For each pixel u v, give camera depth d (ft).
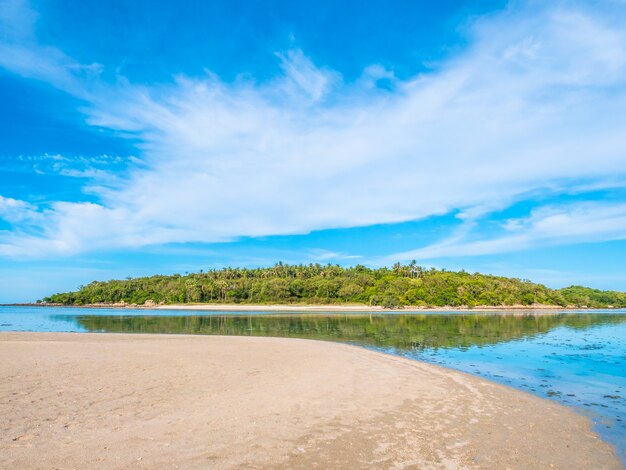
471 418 38.70
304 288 499.51
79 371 56.65
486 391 50.16
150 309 434.71
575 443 33.06
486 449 31.04
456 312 351.67
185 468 25.85
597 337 120.88
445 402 44.19
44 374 54.13
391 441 31.89
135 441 30.17
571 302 538.47
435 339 115.14
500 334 131.23
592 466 28.68
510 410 41.98
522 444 32.40
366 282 502.79
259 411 38.52
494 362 74.18
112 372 56.34
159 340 104.17
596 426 37.63
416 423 36.52
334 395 45.62
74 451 27.99
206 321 209.26
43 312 360.07
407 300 453.58
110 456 27.32
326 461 27.71
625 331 143.33
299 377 55.36
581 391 51.67
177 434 31.83
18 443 29.14
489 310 411.95
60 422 34.04
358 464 27.40
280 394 45.37
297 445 30.42
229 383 50.60
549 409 42.86
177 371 58.03
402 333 135.44
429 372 61.87
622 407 44.21
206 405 40.14
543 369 67.10
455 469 27.30
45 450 28.04
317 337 121.39
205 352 79.41
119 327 166.40
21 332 128.06
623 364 72.33
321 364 67.00
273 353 79.66
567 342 107.04
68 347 84.28
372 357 76.69
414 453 29.68
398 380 55.11
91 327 166.50
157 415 36.47
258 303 491.72
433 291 461.78
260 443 30.53
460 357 80.18
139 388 46.83
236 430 33.14
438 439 32.76
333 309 412.16
